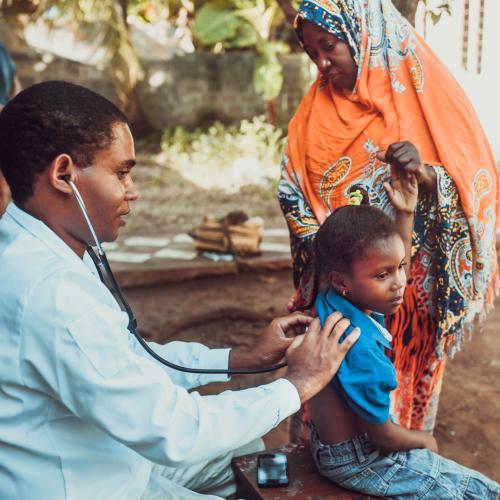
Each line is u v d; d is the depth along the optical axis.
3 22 10.84
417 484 1.47
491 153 1.95
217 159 10.00
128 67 11.20
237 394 1.32
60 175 1.21
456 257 1.89
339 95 1.94
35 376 1.17
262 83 10.02
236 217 5.34
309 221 1.99
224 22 9.70
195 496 1.53
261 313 4.21
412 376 2.06
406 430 1.54
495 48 7.73
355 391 1.39
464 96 1.84
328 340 1.38
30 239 1.24
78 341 1.12
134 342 1.71
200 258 5.34
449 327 1.93
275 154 10.09
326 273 1.52
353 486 1.53
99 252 1.34
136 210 7.57
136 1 11.63
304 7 1.80
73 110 1.18
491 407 3.00
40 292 1.13
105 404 1.15
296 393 1.35
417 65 1.80
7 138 1.20
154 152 11.05
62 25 11.17
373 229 1.39
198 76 12.08
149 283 4.93
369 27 1.79
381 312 1.47
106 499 1.29
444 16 6.86
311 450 1.68
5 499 1.23
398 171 1.72
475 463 2.53
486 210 1.89
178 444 1.18
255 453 1.73
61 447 1.23
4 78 4.18
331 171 1.93
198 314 4.18
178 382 1.71
